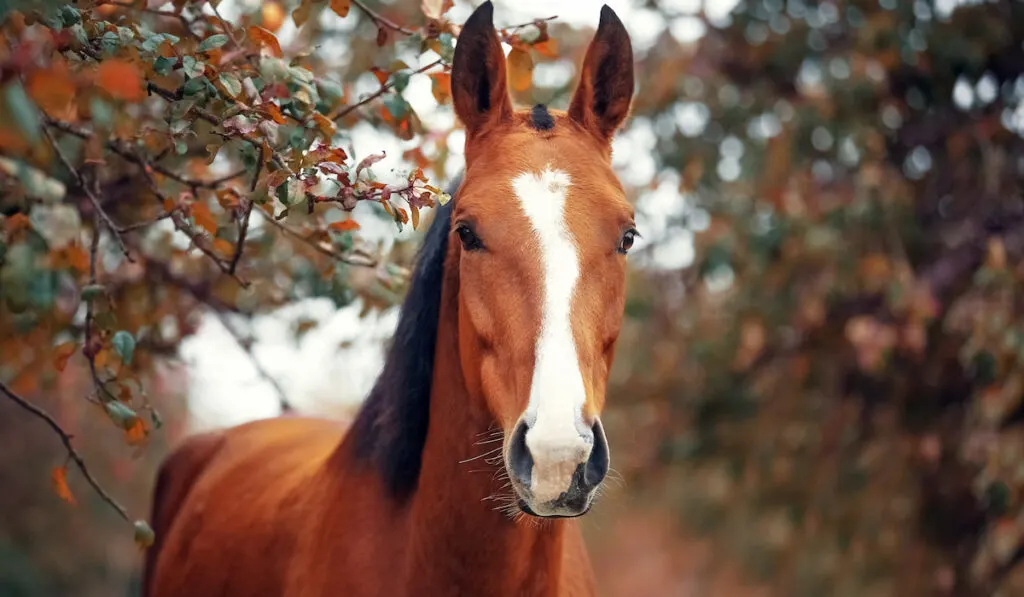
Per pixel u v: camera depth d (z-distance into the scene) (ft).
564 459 8.07
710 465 30.30
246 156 9.68
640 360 29.60
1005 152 24.58
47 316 12.44
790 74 26.99
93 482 10.62
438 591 10.00
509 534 9.80
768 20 26.96
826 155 25.88
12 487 41.14
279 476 13.75
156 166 12.34
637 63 27.50
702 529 33.30
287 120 10.19
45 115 10.04
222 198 10.78
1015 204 24.77
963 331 22.77
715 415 28.71
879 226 23.85
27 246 8.36
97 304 11.00
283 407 17.20
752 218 25.05
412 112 11.16
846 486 26.63
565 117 10.53
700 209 26.76
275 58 9.91
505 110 10.34
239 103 9.39
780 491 28.66
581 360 8.57
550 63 23.18
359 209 16.56
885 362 22.99
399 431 10.69
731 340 26.91
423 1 11.02
